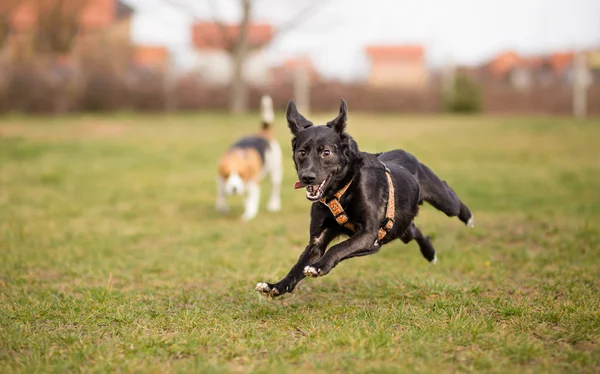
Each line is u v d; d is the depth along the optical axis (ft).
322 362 12.28
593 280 18.71
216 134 69.10
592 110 110.42
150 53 148.05
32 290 19.16
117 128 74.54
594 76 118.32
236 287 19.03
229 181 32.65
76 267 21.89
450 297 17.17
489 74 142.82
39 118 86.07
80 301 17.21
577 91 110.73
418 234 19.77
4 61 94.58
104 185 42.63
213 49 138.82
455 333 13.92
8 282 19.92
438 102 110.22
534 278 19.58
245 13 108.37
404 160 17.98
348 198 15.25
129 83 102.27
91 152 56.95
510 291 18.08
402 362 12.39
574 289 17.52
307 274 14.40
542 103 111.96
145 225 30.76
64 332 14.66
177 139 65.36
